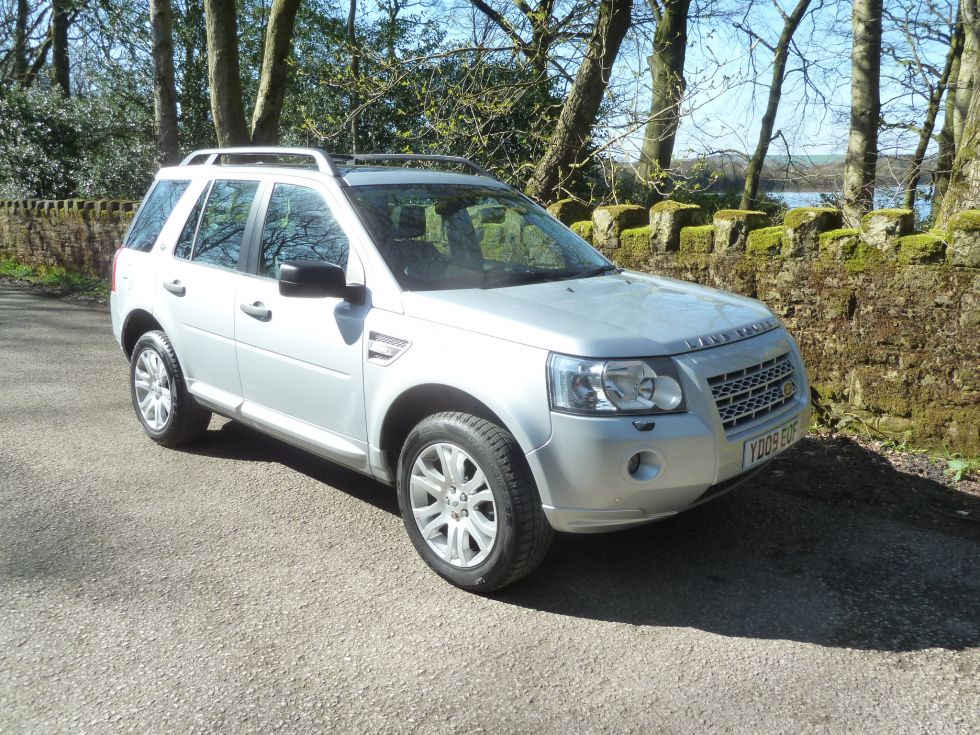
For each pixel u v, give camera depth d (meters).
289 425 4.39
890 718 2.77
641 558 3.94
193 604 3.52
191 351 5.04
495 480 3.37
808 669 3.05
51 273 14.18
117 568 3.84
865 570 3.79
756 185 15.48
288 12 11.62
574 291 3.96
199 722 2.76
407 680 2.99
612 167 9.24
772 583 3.69
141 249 5.61
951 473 4.81
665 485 3.25
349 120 11.47
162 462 5.25
